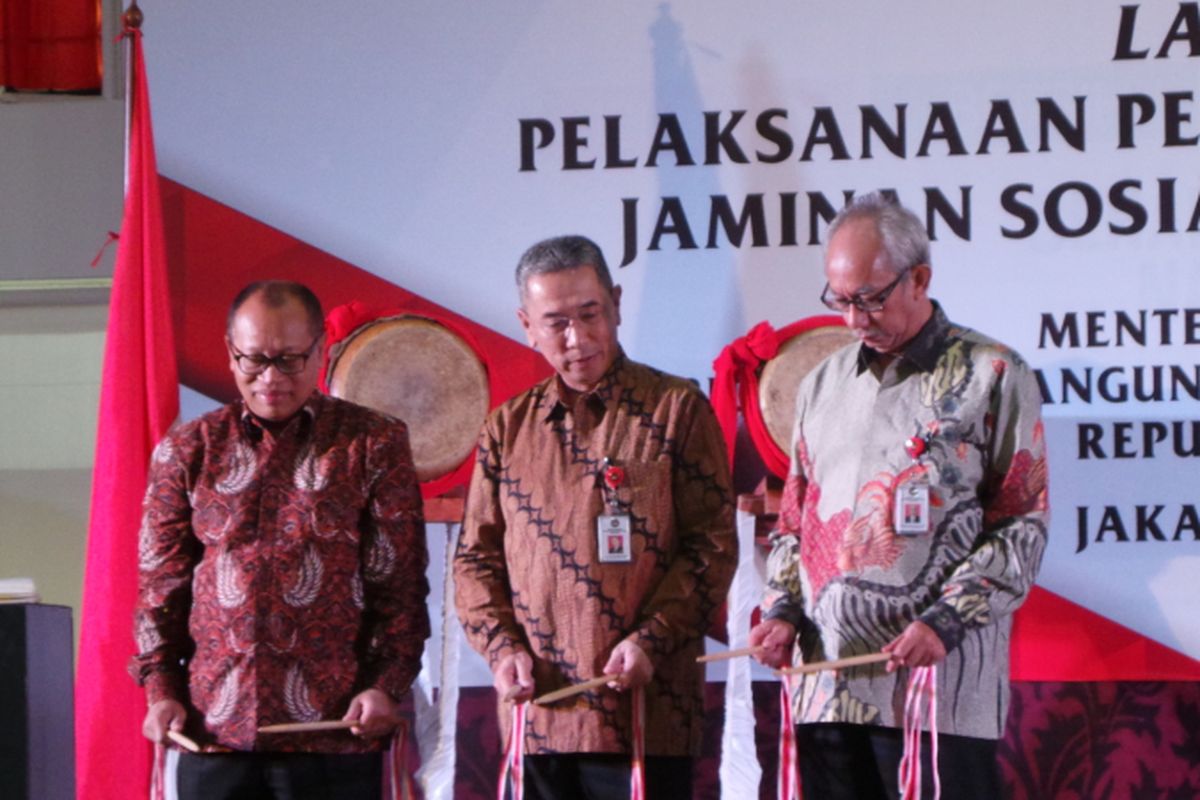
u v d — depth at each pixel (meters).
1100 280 7.66
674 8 7.89
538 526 5.72
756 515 7.14
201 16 8.10
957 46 7.75
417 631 5.73
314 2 8.05
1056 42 7.70
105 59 8.34
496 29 7.98
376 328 7.26
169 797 5.87
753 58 7.85
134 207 7.53
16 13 8.43
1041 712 7.56
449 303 7.99
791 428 7.12
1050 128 7.70
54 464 8.50
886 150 7.79
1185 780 7.49
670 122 7.88
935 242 7.75
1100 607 7.57
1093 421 7.63
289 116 8.05
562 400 5.87
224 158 8.07
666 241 7.87
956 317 7.73
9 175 8.42
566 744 5.57
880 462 5.61
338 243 8.04
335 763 5.61
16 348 8.53
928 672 5.41
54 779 6.34
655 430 5.77
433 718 7.18
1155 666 7.54
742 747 7.05
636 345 7.87
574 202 7.93
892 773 5.54
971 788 5.48
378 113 8.03
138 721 7.17
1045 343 7.68
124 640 7.18
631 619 5.62
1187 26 7.64
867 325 5.61
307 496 5.70
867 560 5.56
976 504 5.56
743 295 7.82
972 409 5.54
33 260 8.40
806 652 5.75
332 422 5.86
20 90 8.45
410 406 7.21
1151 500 7.59
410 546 5.78
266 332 5.68
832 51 7.81
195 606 5.68
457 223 7.99
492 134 7.98
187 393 7.98
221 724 5.55
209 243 8.05
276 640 5.57
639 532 5.66
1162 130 7.65
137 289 7.48
